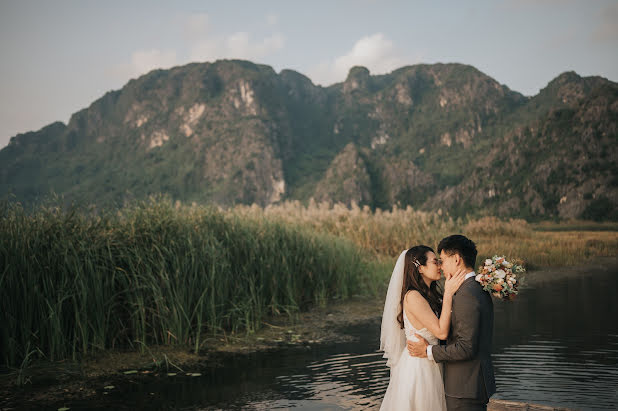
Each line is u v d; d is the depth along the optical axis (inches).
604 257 847.7
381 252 618.8
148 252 304.5
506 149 5275.6
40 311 253.0
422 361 139.3
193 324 311.6
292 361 254.7
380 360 254.2
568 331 309.9
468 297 122.9
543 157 4717.0
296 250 428.8
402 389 139.9
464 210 4997.5
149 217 334.6
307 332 325.7
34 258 258.4
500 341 286.5
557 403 182.1
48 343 254.8
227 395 202.2
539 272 650.8
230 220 402.3
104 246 295.7
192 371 238.8
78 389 212.7
